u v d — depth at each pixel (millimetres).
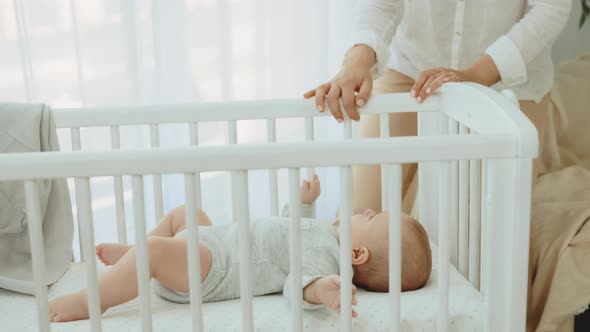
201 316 1100
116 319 1208
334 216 2467
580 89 2250
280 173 2422
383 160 1081
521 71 1470
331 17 2344
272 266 1312
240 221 1078
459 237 1431
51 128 1372
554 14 1476
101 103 2201
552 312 1642
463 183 1405
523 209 1127
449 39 1634
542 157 2168
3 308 1262
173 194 2320
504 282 1164
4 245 1381
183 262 1262
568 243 1697
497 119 1184
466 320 1209
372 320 1189
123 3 2154
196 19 2240
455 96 1366
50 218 1401
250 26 2297
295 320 1116
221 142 2354
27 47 2102
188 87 2270
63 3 2123
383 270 1338
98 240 2297
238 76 2322
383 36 1564
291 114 1481
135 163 1041
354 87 1456
